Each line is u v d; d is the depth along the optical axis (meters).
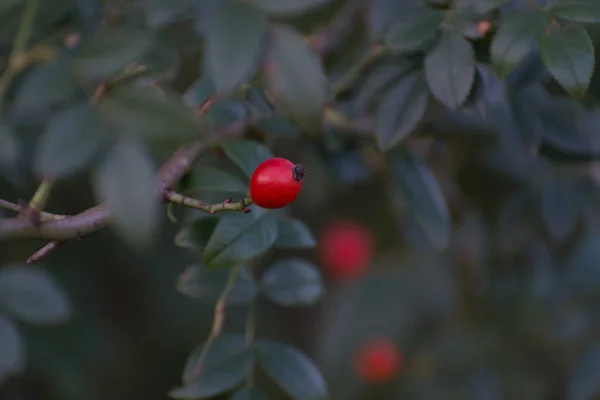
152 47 0.60
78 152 0.54
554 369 0.82
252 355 0.64
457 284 0.85
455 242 0.84
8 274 0.64
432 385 0.85
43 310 0.64
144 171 0.54
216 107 0.65
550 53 0.61
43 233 0.59
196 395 0.63
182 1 0.58
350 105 0.70
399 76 0.66
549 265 0.82
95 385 0.85
